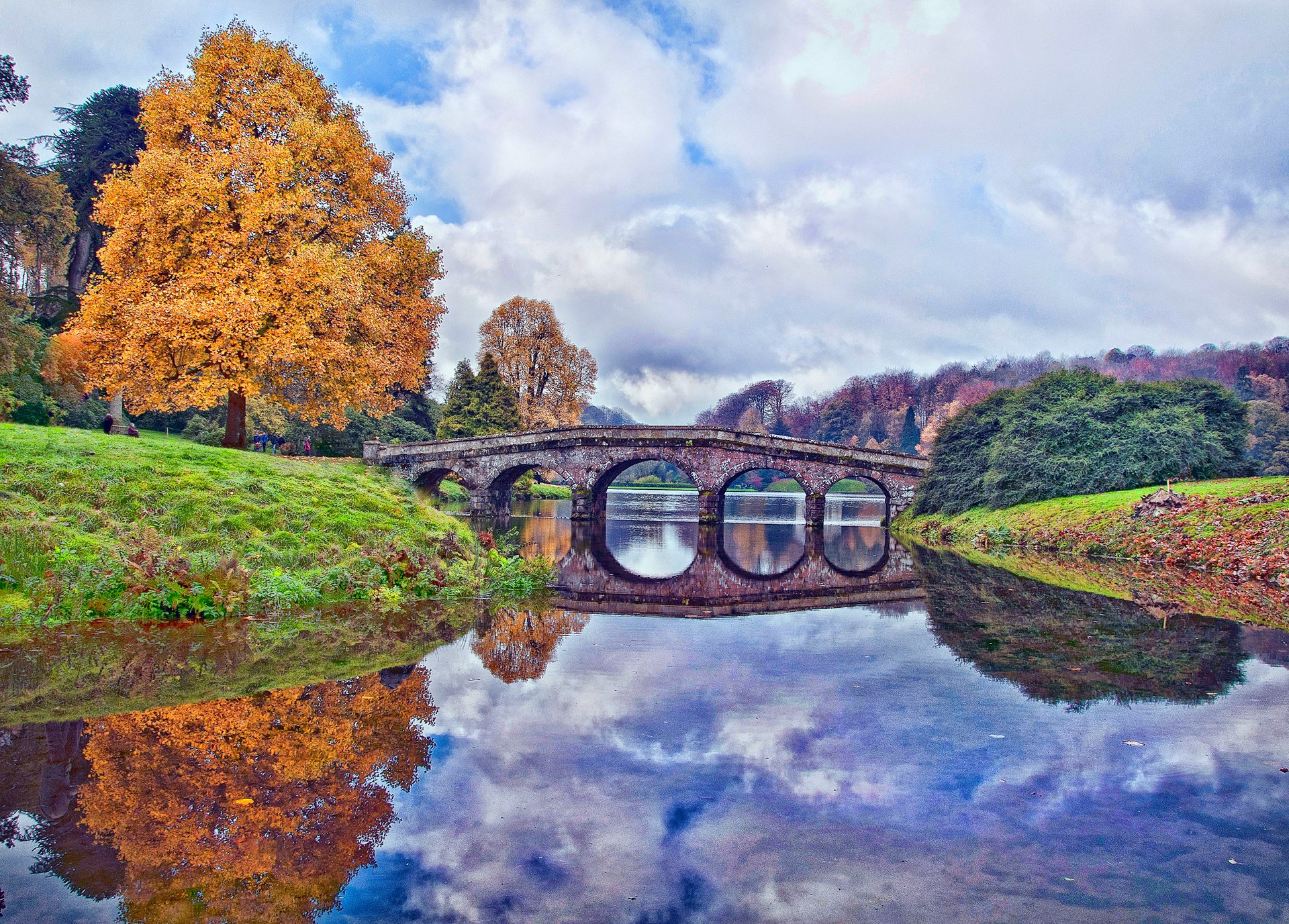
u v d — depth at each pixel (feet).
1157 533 67.41
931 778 16.96
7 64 78.18
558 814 14.90
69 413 110.52
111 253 69.97
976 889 12.34
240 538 42.37
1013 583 52.39
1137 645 31.30
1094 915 11.53
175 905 11.43
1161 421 85.20
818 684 24.79
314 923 10.88
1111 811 15.34
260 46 75.97
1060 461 88.33
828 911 11.57
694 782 16.61
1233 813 15.30
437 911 11.34
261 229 72.38
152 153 70.28
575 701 22.61
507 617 37.45
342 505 50.55
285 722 20.12
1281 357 228.02
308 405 81.56
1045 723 20.84
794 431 408.05
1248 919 11.45
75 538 37.09
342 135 78.07
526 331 197.06
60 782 16.05
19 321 84.38
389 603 39.68
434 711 21.29
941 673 26.37
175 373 71.87
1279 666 27.63
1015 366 349.41
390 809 15.03
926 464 126.11
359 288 74.74
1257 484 67.97
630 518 145.28
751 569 64.28
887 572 60.64
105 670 24.98
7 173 80.74
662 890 12.16
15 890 11.74
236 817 14.60
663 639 32.30
